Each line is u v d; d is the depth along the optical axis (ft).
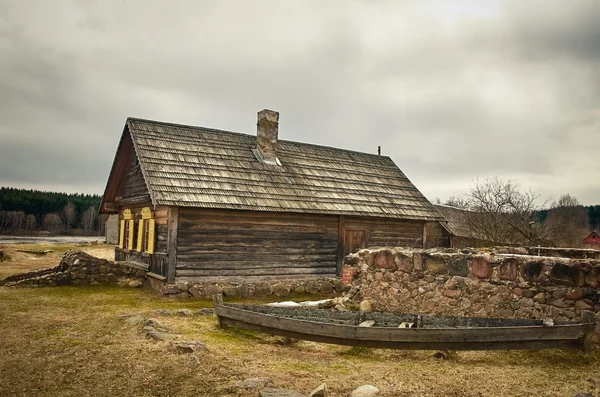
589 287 22.24
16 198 352.08
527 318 24.44
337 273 57.88
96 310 35.81
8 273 62.44
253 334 27.35
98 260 51.72
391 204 65.72
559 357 20.81
